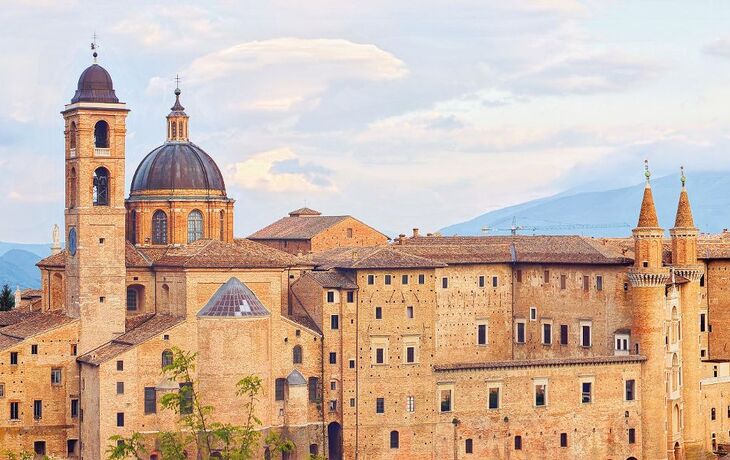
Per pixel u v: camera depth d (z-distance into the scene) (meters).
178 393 199.50
